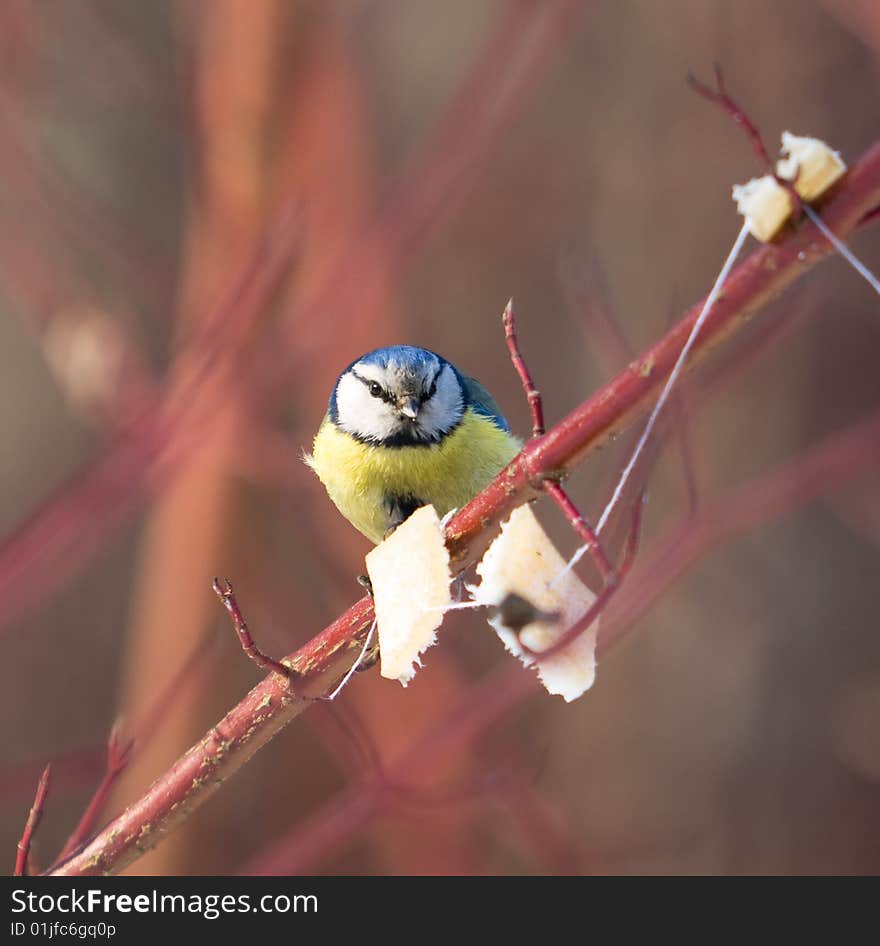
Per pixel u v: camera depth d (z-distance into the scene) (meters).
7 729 14.81
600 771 13.26
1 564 7.41
